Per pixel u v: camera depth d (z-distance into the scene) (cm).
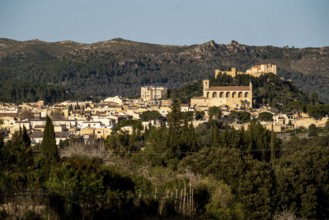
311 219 13638
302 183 13800
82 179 9375
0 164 10650
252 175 12900
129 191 10025
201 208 10738
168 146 16562
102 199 9156
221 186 11575
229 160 13250
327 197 14612
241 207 11644
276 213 12781
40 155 12356
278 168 14575
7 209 8375
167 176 12156
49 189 9112
